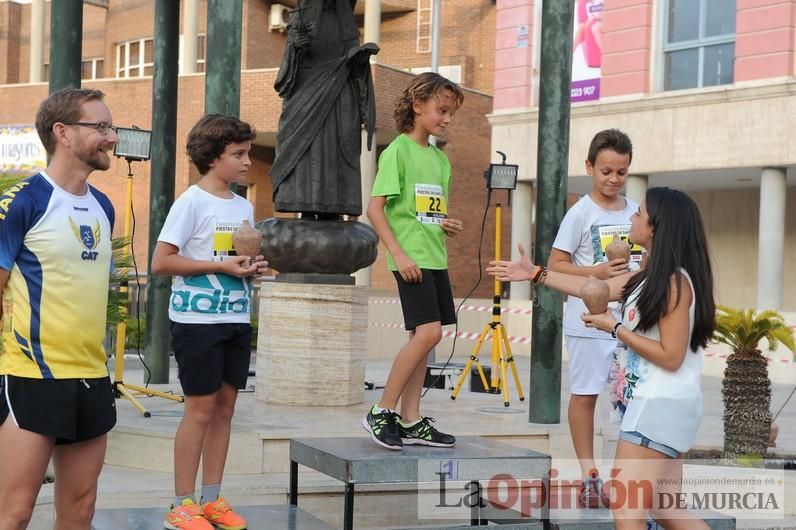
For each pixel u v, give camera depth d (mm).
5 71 35844
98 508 6094
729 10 20469
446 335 22641
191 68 26906
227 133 5293
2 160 29000
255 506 5836
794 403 14664
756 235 22641
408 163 5566
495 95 24281
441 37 33312
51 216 4035
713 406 13469
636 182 21484
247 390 10094
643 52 21422
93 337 4152
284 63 9102
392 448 5543
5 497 4043
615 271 5637
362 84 9203
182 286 5176
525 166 23609
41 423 4012
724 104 19891
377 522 6652
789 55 19078
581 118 22250
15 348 4027
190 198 5230
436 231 5594
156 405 8703
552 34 8734
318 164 9031
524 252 5352
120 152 9219
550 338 8258
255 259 5242
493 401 10055
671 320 4566
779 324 8578
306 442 5832
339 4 9141
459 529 5703
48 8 35250
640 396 4641
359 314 9156
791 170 19766
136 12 32656
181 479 5172
